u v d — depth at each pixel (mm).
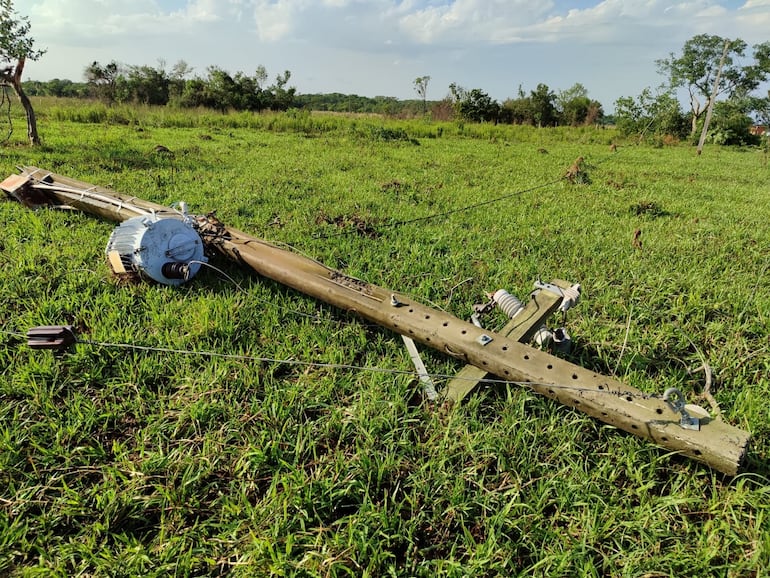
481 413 2982
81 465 2520
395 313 3199
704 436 2260
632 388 2537
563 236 6273
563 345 3330
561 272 5078
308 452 2664
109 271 4305
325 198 7617
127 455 2572
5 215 5656
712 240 6414
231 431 2725
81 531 2184
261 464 2551
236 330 3658
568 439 2764
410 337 3186
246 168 9844
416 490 2447
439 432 2779
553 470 2621
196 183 7973
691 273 5156
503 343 2865
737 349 3783
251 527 2219
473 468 2557
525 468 2574
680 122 32375
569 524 2318
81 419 2740
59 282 4246
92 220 5672
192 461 2521
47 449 2553
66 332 2625
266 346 3521
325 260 5000
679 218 7562
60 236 5109
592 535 2225
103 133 14992
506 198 8398
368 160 12258
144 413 2857
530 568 2059
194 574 2057
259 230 5820
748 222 7465
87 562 2045
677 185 10938
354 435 2812
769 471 2568
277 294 4141
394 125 25250
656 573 2068
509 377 2771
